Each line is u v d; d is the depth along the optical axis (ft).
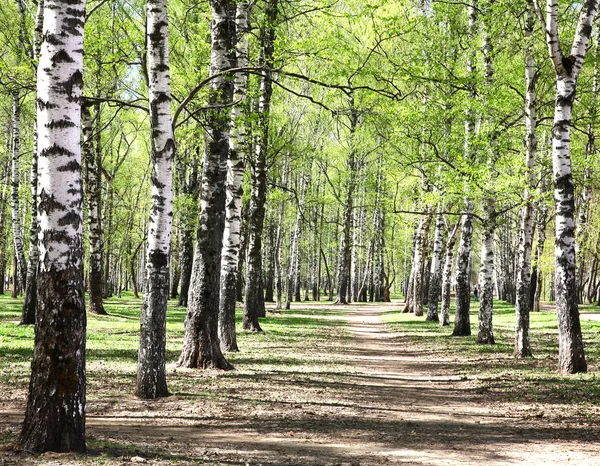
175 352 56.03
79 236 20.24
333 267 250.98
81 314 20.25
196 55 56.85
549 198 56.54
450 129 64.34
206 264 45.78
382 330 99.66
